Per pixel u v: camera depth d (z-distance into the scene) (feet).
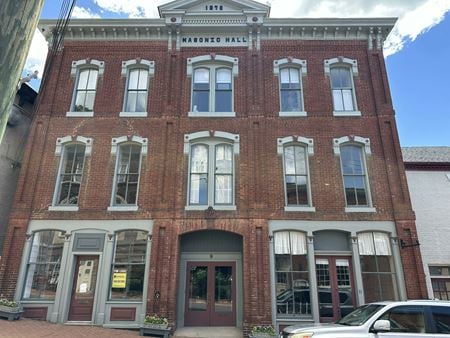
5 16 3.72
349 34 49.70
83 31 49.70
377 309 22.62
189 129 45.37
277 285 39.83
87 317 38.88
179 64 48.52
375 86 47.29
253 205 41.63
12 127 48.55
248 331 37.06
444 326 21.45
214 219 41.42
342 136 45.11
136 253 40.91
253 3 49.73
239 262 42.24
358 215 41.75
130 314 38.37
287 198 43.09
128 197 43.19
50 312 38.58
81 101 47.91
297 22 48.96
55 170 43.91
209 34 50.06
